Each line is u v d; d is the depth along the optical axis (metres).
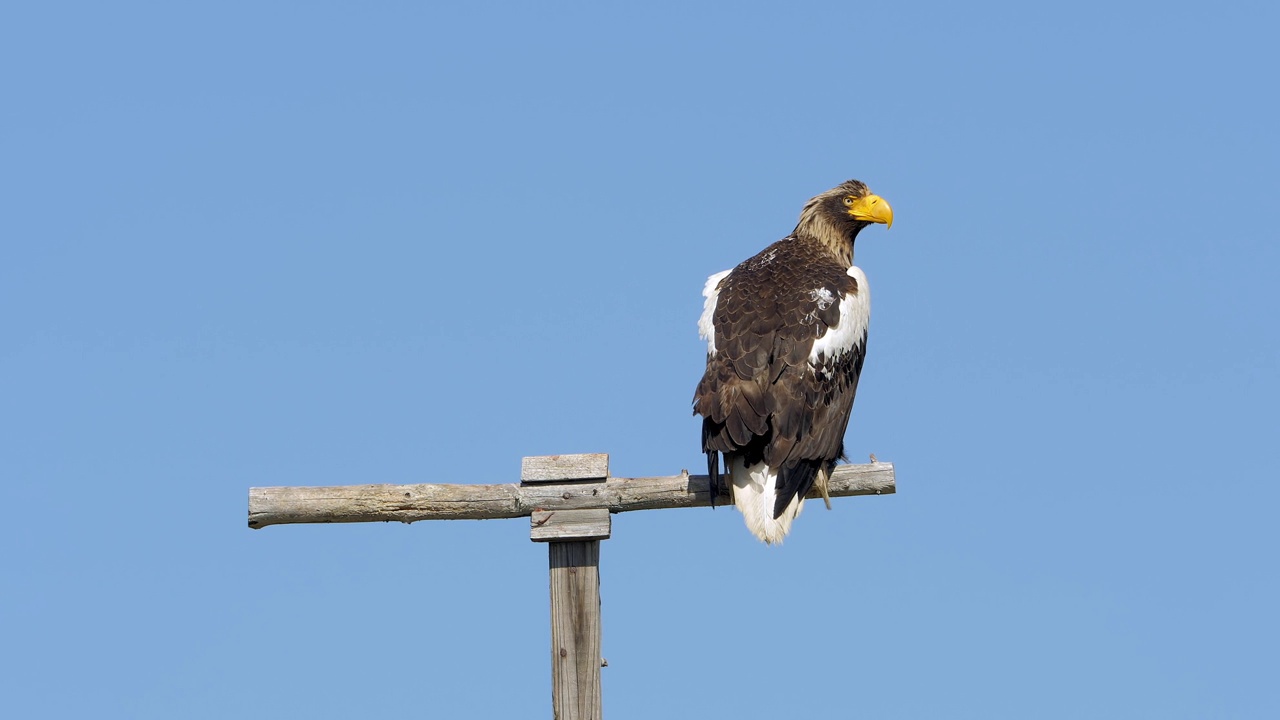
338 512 12.62
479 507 12.62
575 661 12.37
